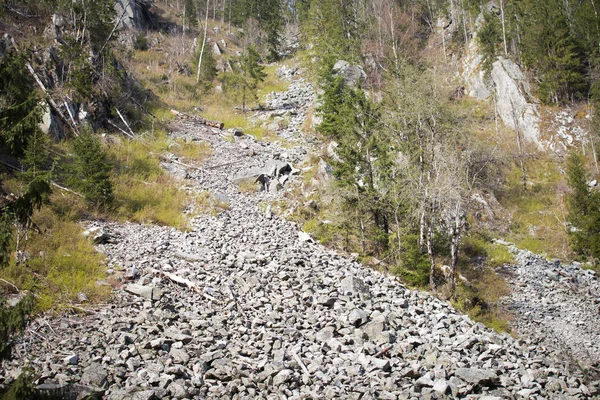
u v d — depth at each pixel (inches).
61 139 873.5
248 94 1820.9
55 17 1145.4
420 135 768.3
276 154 1221.1
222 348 372.8
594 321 761.0
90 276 479.8
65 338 355.3
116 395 275.4
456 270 871.1
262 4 2837.1
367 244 816.9
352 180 796.6
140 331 375.6
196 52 2124.8
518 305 804.6
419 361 398.9
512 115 1494.8
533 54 1562.5
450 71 1768.0
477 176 813.9
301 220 870.4
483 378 364.8
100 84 1085.8
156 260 561.0
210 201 862.5
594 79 1470.2
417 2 2384.4
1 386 259.3
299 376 339.3
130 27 2146.9
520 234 1103.6
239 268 578.9
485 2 1990.7
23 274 439.5
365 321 461.4
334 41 1796.3
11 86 332.5
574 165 1146.0
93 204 693.9
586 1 1689.2
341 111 968.9
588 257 1004.6
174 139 1176.8
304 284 539.8
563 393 385.4
